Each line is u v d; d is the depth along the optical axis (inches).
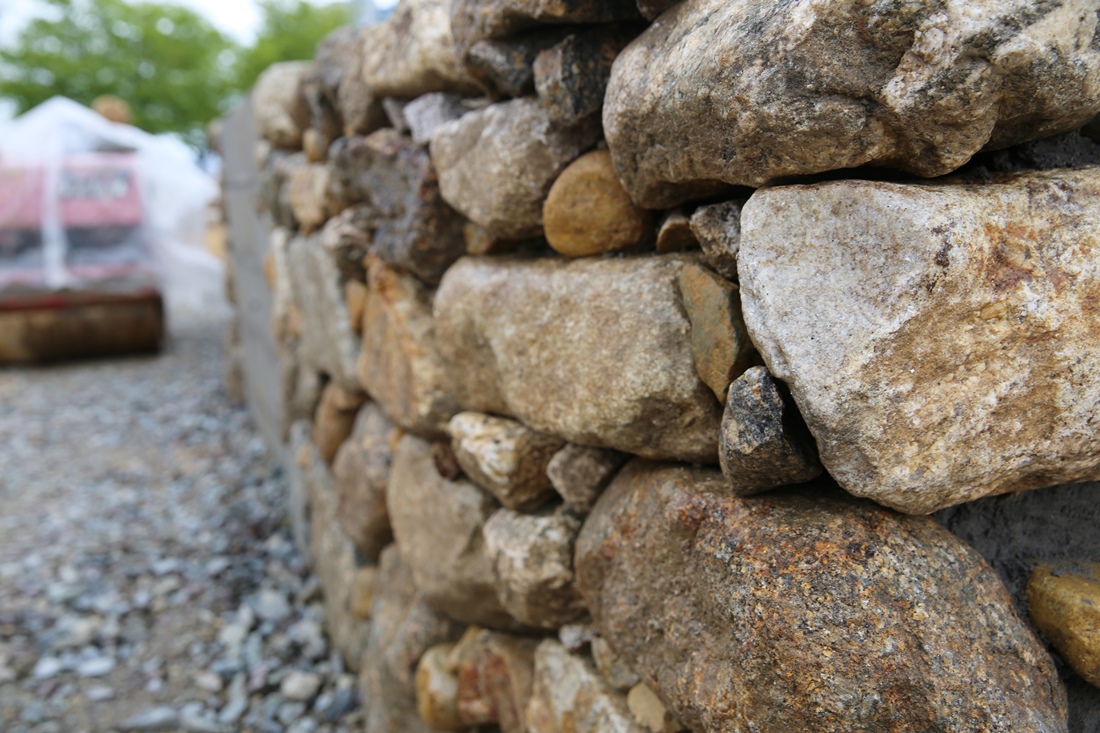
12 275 172.7
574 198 33.7
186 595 81.4
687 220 29.0
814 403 22.5
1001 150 24.5
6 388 163.6
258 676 67.7
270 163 88.2
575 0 30.7
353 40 57.1
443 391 47.1
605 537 32.4
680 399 28.8
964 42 20.1
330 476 74.0
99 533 96.9
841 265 22.3
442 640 51.5
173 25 389.1
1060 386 22.7
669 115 25.9
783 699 23.6
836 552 23.6
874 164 23.3
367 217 56.4
